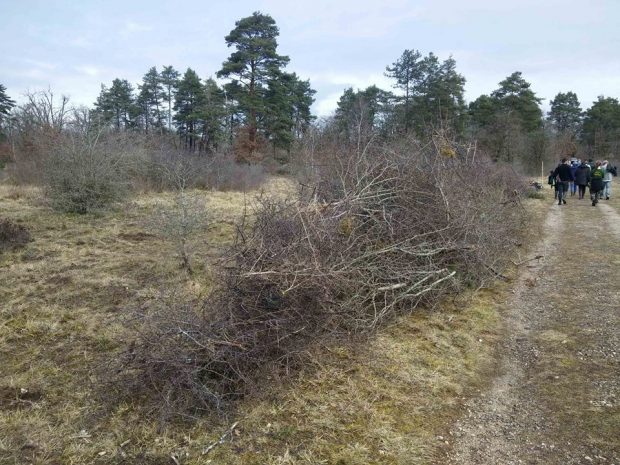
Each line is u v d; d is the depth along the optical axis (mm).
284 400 3570
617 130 42406
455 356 4402
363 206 5371
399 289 5234
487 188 8219
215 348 3578
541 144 30312
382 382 3877
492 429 3348
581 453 3051
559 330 4988
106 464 2947
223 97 31312
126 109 40250
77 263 7102
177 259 7309
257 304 3912
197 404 3443
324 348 4270
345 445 3105
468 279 6223
